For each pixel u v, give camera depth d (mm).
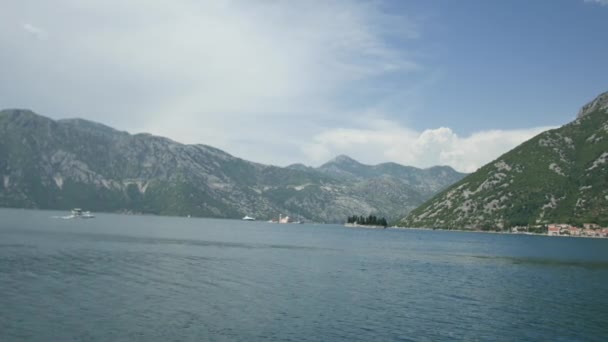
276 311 69375
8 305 66750
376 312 71250
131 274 99750
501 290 96375
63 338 53250
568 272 134000
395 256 177125
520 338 59625
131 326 58812
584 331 63500
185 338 54781
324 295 83688
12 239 176625
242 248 189750
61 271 99250
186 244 198125
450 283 104938
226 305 72188
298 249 196375
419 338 58188
